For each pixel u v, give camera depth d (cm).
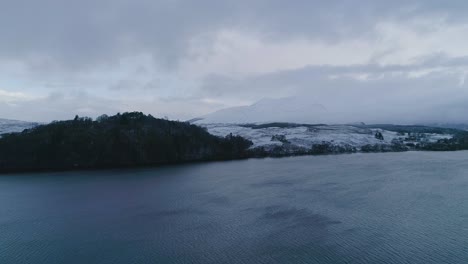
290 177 12838
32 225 7400
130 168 16612
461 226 6762
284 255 5556
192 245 6053
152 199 9631
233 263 5328
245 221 7312
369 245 5881
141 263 5409
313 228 6762
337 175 13038
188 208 8519
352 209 8025
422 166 15238
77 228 7144
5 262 5550
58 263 5494
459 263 5212
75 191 10981
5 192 10962
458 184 10788
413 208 8031
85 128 19000
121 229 7012
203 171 15250
